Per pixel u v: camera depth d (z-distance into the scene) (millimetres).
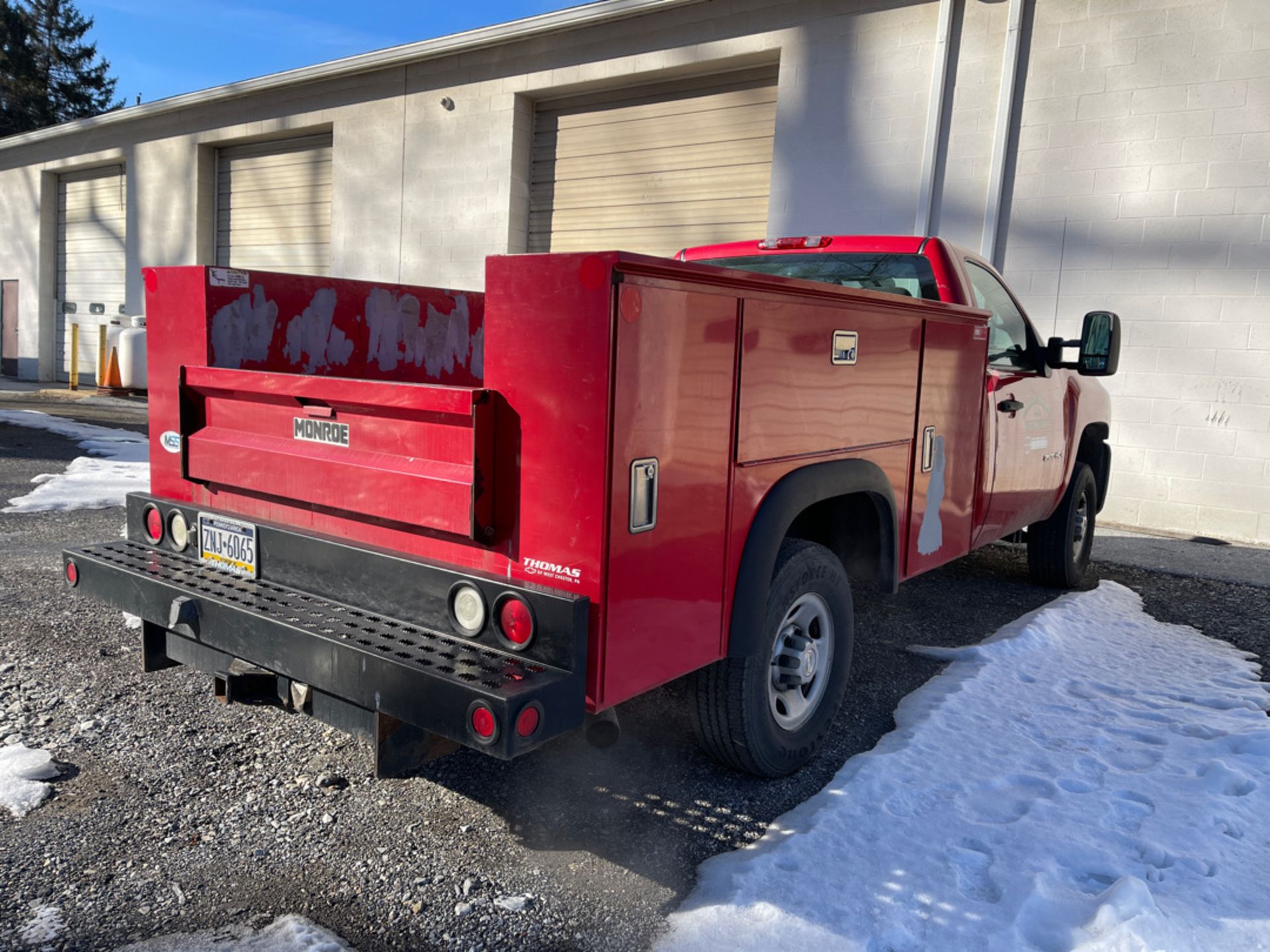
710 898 2293
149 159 17203
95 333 19344
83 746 3029
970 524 4008
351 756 3047
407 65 13031
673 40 10508
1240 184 7512
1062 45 8195
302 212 15203
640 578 2193
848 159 9406
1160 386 7945
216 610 2494
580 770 3041
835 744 3326
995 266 8625
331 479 2521
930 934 2154
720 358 2381
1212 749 3236
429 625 2301
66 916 2162
